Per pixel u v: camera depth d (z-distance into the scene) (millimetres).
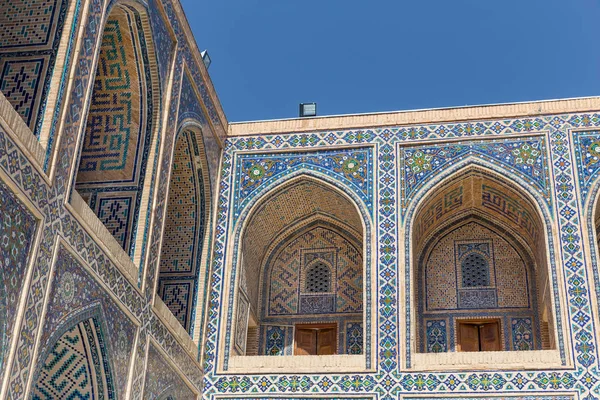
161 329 9062
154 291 8867
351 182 11117
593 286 9852
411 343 10000
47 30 7176
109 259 7727
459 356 9844
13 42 7148
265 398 10070
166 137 9320
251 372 10242
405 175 11016
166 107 9352
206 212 11102
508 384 9555
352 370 9984
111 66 9164
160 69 9297
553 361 9602
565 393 9375
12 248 5938
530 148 10867
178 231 11023
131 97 9273
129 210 8836
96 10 7609
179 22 9930
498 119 11117
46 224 6449
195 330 10406
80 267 7078
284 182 11312
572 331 9664
